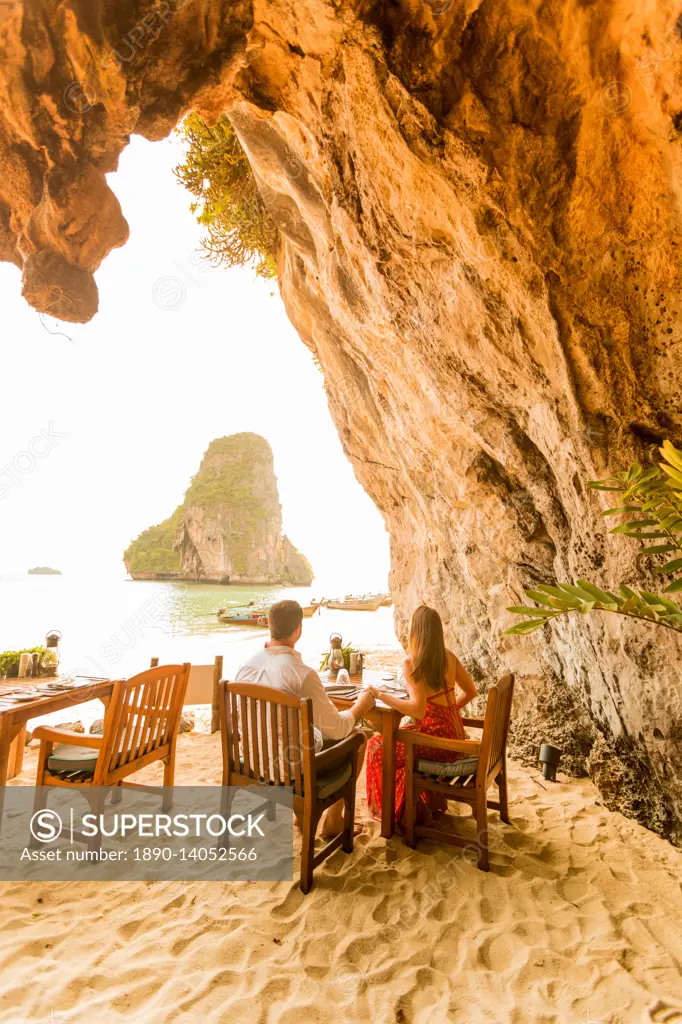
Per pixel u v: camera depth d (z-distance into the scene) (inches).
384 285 157.5
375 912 92.0
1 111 90.8
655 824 121.4
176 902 94.5
